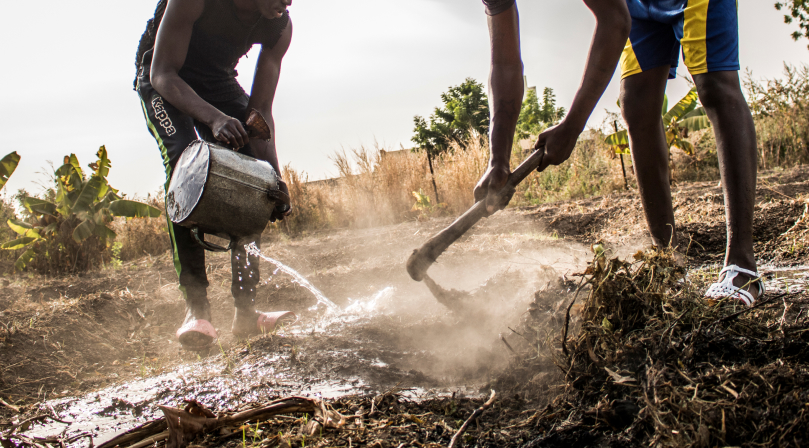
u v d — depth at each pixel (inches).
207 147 82.7
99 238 245.0
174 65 95.0
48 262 237.6
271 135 101.0
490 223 229.3
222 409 63.9
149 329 119.8
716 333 54.4
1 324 103.2
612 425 47.8
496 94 75.9
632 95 93.8
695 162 327.9
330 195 346.0
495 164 74.5
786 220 139.4
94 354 99.7
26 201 237.3
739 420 41.8
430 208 313.1
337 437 51.8
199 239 87.0
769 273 104.8
